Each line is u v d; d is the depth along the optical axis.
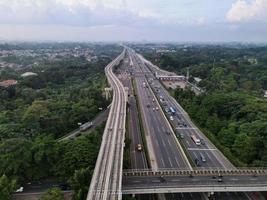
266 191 126.81
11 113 197.25
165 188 116.62
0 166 123.44
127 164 141.88
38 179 130.88
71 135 182.50
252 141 155.50
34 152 130.12
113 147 143.12
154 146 171.88
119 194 103.38
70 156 129.75
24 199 116.69
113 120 186.62
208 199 122.81
